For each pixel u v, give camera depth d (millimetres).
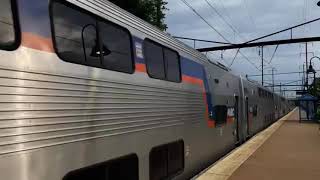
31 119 5301
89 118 6617
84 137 6438
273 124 44594
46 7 5855
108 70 7367
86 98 6574
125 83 7969
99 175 6930
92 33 7039
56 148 5742
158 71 9875
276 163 16141
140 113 8586
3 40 5012
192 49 13445
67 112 6043
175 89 10977
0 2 5062
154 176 9336
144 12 27844
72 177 6145
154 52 9750
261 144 22984
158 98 9672
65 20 6309
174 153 10867
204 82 14195
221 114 16859
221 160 16500
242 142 22875
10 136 4969
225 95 17812
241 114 22234
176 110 10992
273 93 49031
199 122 13312
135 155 8297
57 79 5887
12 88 5043
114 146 7391
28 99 5273
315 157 17906
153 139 9266
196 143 12945
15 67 5117
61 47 6102
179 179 11422
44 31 5750
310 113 51031
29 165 5234
